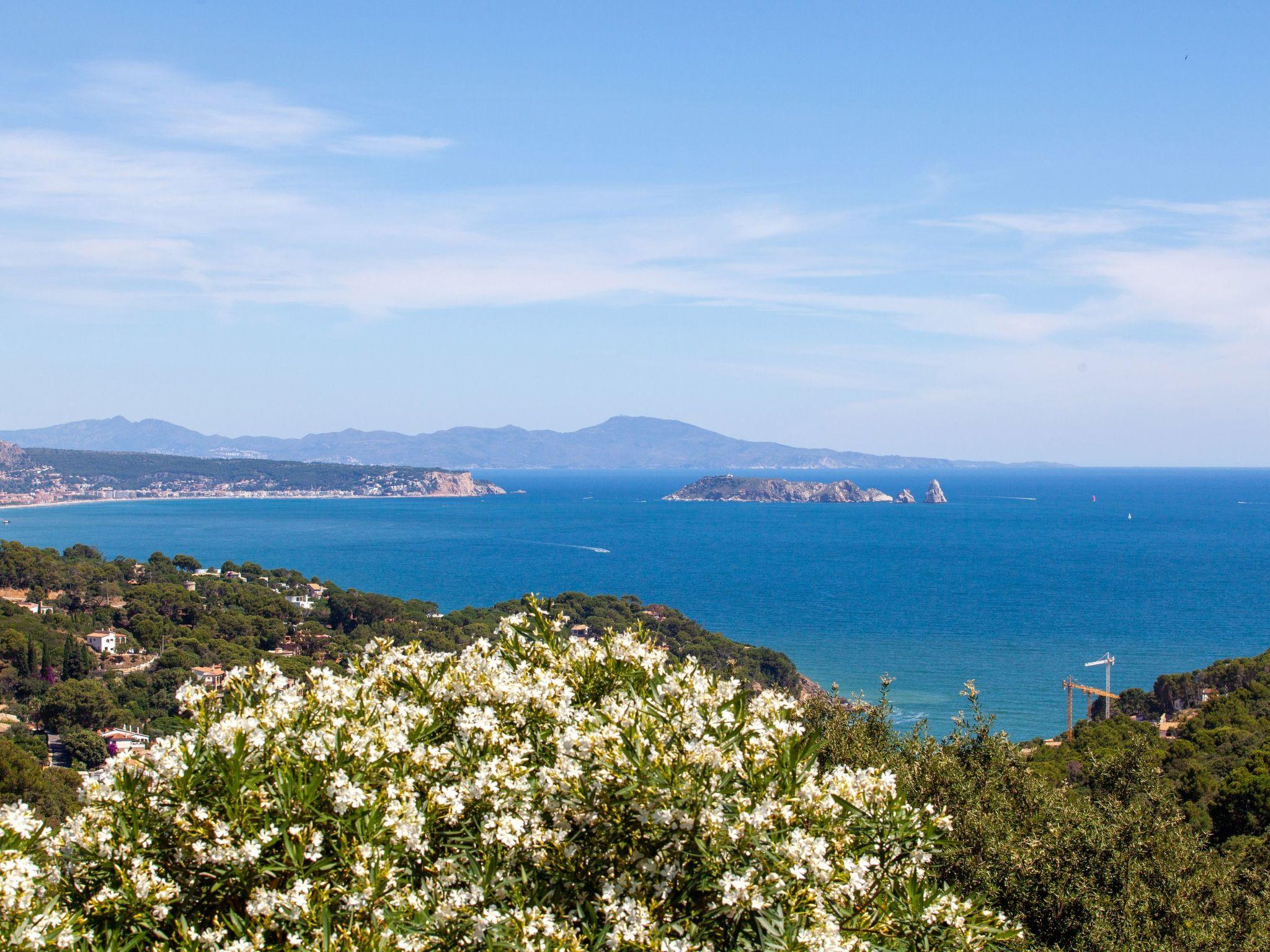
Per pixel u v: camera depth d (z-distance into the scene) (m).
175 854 5.34
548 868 5.59
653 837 5.43
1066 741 41.84
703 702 6.70
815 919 5.23
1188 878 10.52
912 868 6.23
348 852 5.20
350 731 5.91
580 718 6.12
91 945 4.82
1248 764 26.61
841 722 12.18
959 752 12.10
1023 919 9.62
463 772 5.98
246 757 5.59
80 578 100.88
